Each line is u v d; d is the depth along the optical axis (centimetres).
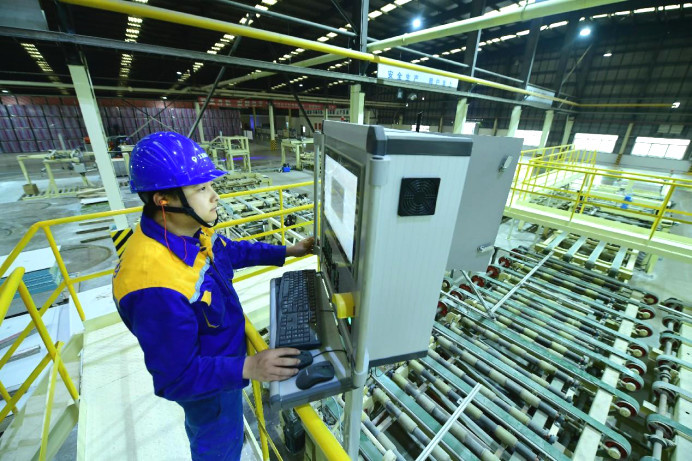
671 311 352
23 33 261
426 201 75
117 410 177
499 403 241
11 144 1966
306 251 154
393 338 96
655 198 753
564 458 202
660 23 1331
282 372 83
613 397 271
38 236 711
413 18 1103
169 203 79
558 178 875
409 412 234
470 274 453
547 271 425
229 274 108
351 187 88
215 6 857
